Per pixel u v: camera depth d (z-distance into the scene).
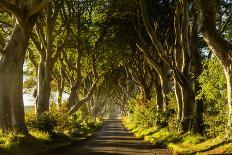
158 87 43.16
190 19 30.95
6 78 20.45
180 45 28.55
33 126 25.50
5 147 16.55
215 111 23.55
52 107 31.27
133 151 22.86
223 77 21.77
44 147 21.00
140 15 30.56
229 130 18.19
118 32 35.72
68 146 25.55
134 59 49.25
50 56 29.59
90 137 38.06
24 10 20.19
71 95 38.41
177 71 26.91
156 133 33.72
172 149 22.59
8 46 20.70
